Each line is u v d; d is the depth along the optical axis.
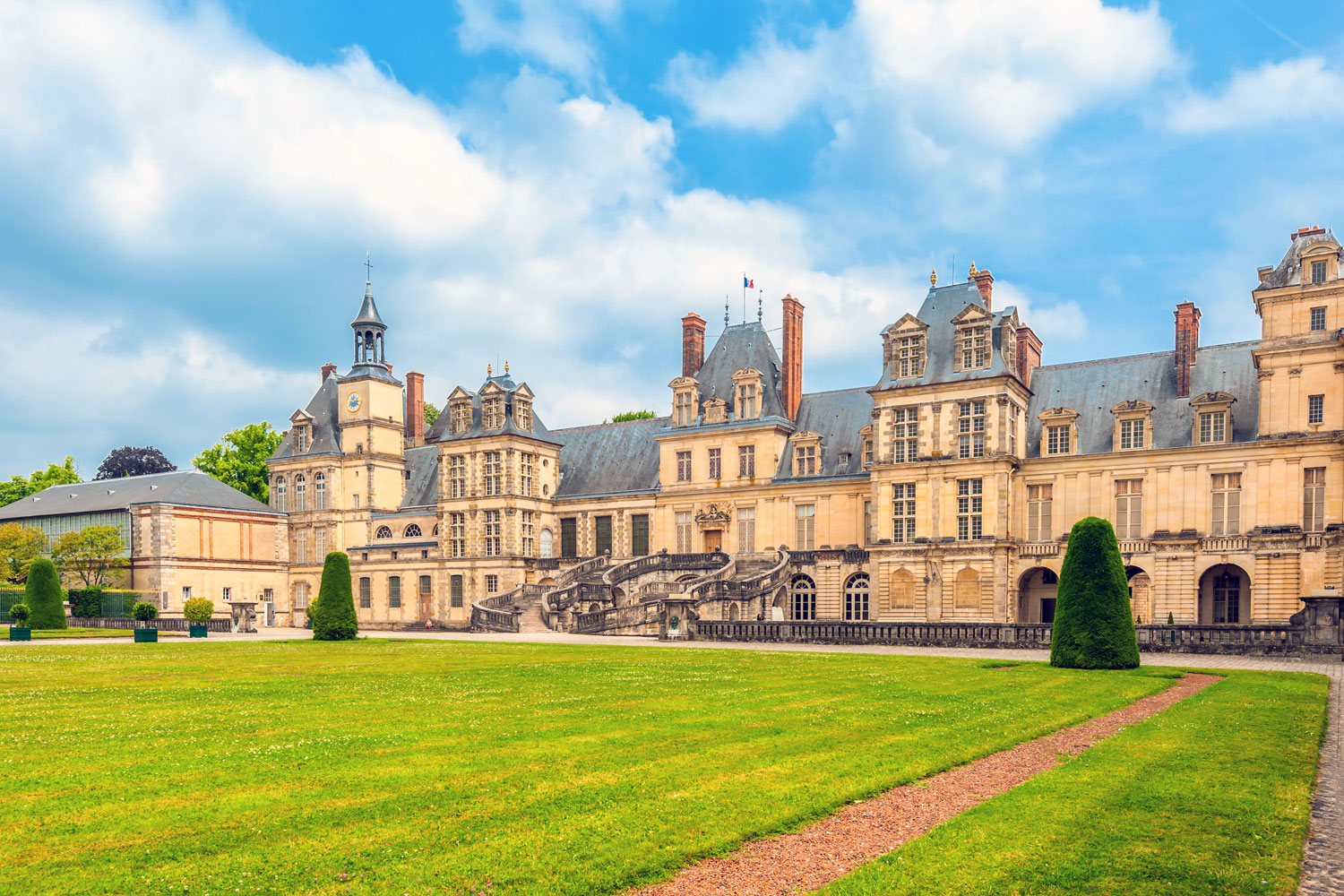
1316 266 51.62
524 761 15.87
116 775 14.77
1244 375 56.59
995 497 58.00
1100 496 57.59
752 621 50.75
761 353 75.38
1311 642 37.88
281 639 56.41
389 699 24.12
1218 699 24.55
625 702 23.33
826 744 17.62
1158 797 13.96
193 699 24.41
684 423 75.69
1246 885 10.51
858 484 66.88
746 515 71.50
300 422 90.12
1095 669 32.97
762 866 11.20
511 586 77.06
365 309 88.56
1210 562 53.44
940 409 60.47
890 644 46.34
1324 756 17.53
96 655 41.16
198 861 10.91
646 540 76.75
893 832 12.48
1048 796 14.05
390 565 83.69
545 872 10.73
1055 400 62.66
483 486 79.44
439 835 11.87
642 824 12.41
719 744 17.48
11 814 12.62
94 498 86.31
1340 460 49.94
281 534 88.56
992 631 43.97
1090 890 10.38
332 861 10.94
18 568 78.50
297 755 16.23
